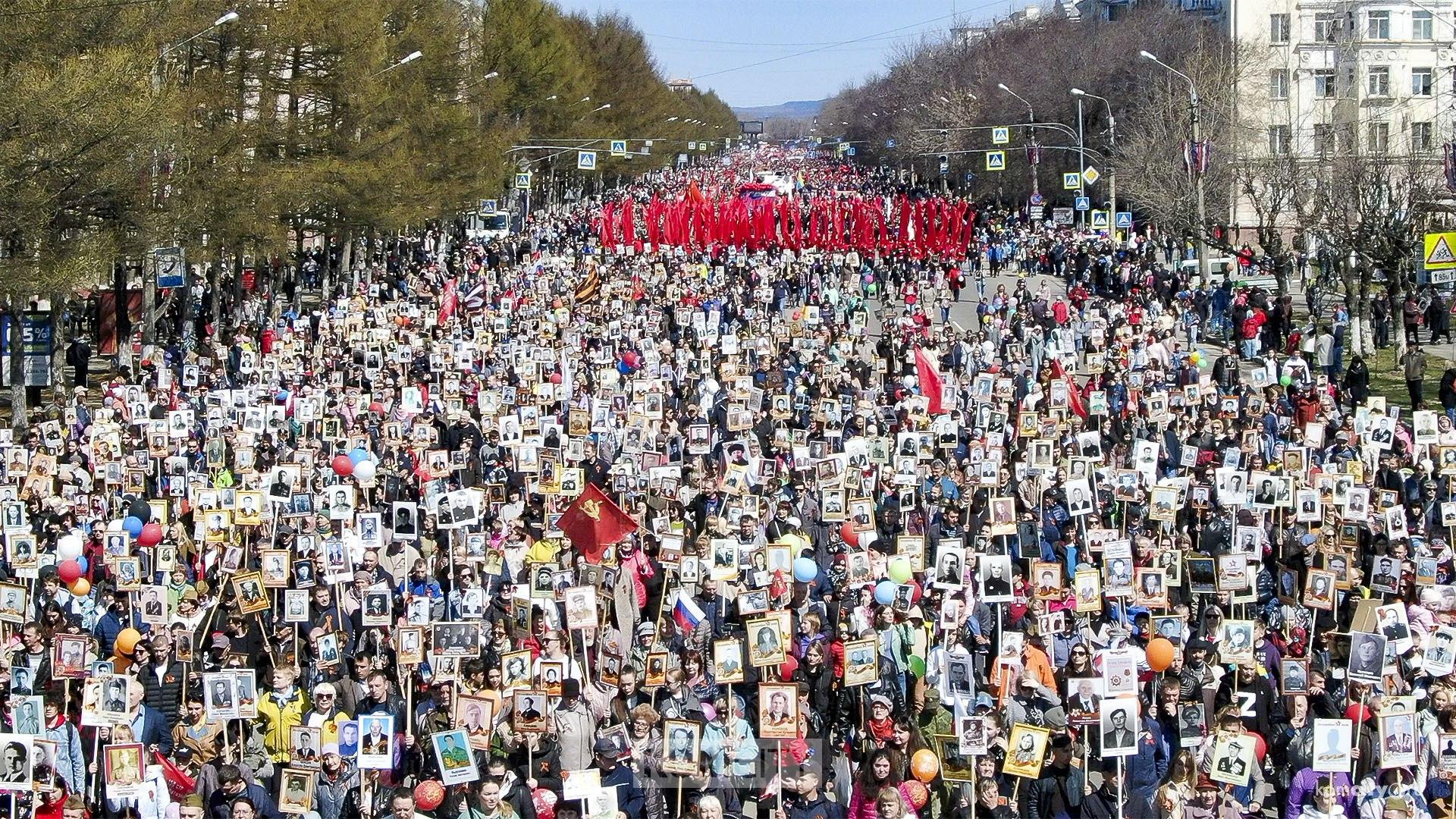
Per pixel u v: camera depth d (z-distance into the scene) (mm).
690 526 20938
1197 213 53656
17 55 32625
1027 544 19438
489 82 78438
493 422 27266
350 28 49281
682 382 32625
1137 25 85875
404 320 42000
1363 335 42438
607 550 17375
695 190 71125
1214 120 60406
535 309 45375
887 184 134000
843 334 39469
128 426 27734
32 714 12727
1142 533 19250
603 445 25312
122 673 14484
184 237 39875
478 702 12625
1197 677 14031
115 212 35062
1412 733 12055
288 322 44312
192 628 16000
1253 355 41750
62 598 17047
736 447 23094
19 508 20062
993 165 68688
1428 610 15492
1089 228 71438
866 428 26125
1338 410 30000
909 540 17641
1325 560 17016
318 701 13062
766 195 112938
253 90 47156
